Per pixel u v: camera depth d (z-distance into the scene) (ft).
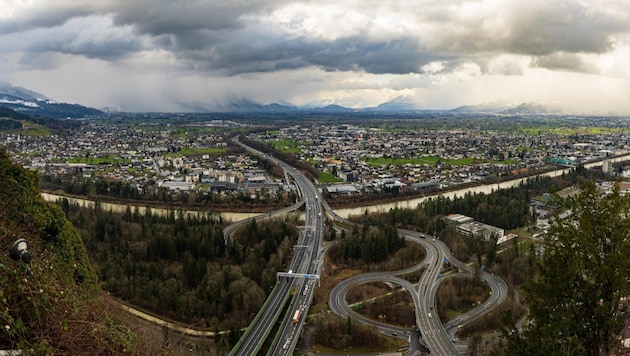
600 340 87.97
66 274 109.50
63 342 69.00
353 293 430.20
